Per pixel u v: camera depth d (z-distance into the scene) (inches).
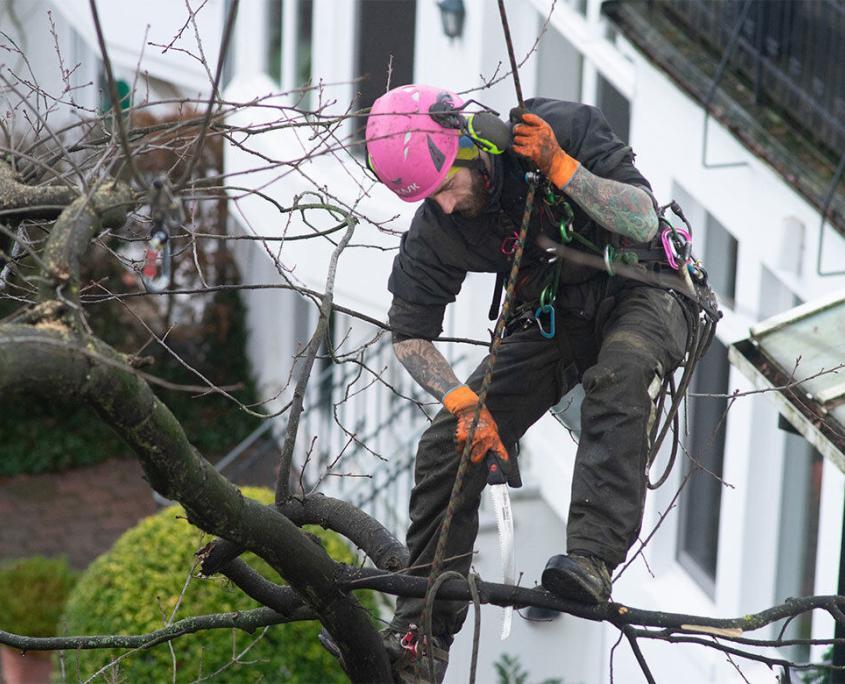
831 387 333.1
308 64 754.2
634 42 512.7
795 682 491.8
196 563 259.6
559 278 241.3
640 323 234.2
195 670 486.6
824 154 452.1
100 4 909.8
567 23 576.1
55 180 244.7
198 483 209.2
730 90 478.9
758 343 357.7
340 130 706.8
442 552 216.4
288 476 255.9
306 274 738.8
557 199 230.4
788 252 455.2
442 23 603.5
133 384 193.3
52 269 189.5
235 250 965.2
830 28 462.3
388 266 677.3
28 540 873.5
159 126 228.2
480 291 622.8
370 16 684.7
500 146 221.6
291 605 258.5
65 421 960.9
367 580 230.1
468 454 217.8
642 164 535.2
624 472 221.1
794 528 502.0
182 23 871.7
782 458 499.8
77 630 503.5
